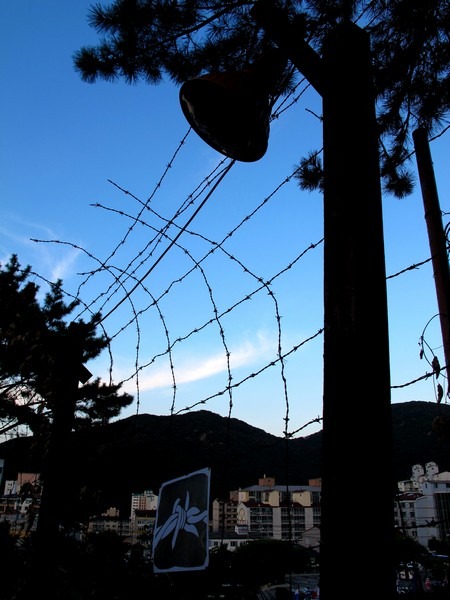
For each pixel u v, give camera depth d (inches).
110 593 90.0
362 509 45.2
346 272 53.6
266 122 73.4
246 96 70.6
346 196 56.9
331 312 53.6
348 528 45.0
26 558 101.8
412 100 146.7
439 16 125.8
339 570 44.2
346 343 51.0
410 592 85.0
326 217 58.4
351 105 62.1
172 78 135.8
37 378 121.9
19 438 134.1
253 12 74.1
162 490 78.1
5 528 110.0
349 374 49.7
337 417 49.1
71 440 116.0
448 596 84.5
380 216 57.2
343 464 47.2
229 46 128.6
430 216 123.8
